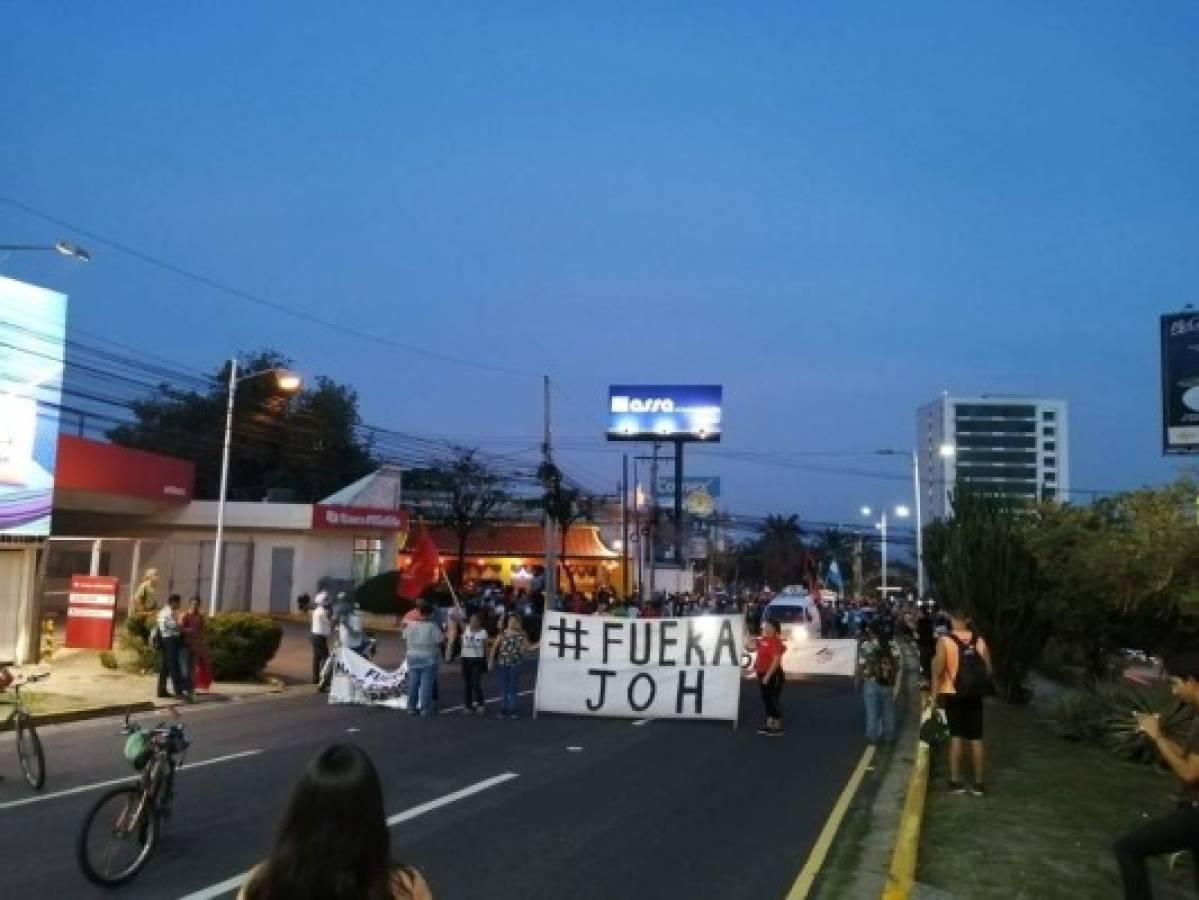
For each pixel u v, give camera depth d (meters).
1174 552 14.49
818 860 9.08
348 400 64.12
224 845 9.17
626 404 75.62
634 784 12.47
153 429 58.69
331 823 2.81
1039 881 8.26
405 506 58.59
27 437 24.78
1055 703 17.28
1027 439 96.56
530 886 8.13
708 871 8.67
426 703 18.91
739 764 14.09
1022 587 21.44
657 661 18.61
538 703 18.84
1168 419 23.83
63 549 39.84
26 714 12.00
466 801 11.29
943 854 9.04
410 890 2.95
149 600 24.19
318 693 22.25
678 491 74.38
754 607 45.84
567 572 56.03
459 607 30.28
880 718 16.34
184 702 19.83
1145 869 6.18
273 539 43.56
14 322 24.53
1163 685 15.83
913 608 51.31
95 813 8.07
